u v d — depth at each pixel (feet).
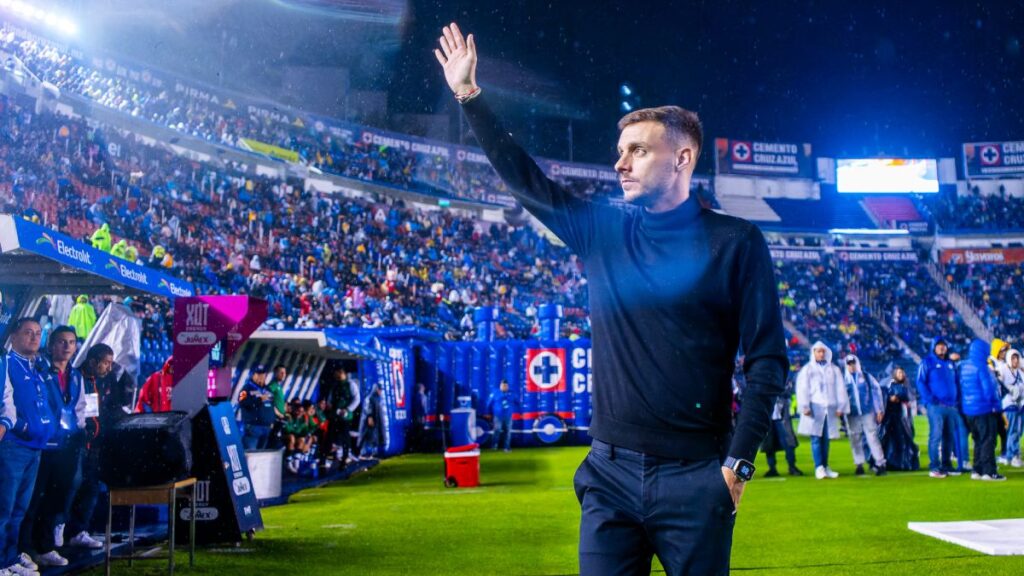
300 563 20.81
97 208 73.10
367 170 125.70
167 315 49.06
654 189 7.60
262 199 104.12
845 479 41.22
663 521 7.13
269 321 61.57
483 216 138.10
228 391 25.80
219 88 107.04
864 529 25.66
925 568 19.67
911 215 167.73
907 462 45.11
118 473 18.72
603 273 7.81
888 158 171.53
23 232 20.12
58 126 76.95
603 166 159.94
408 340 69.15
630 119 7.84
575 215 8.18
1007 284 157.28
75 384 21.27
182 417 19.48
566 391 70.90
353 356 50.06
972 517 27.91
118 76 93.04
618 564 7.36
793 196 171.42
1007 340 146.30
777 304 7.41
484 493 36.96
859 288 153.28
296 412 44.21
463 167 137.90
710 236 7.48
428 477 45.60
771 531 25.55
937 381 41.34
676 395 7.21
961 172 170.81
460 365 71.20
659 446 7.15
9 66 72.95
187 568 20.08
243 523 23.93
